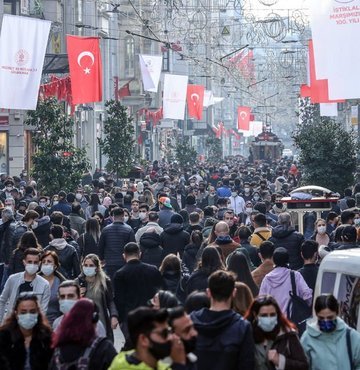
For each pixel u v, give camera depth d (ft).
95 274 65.92
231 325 43.55
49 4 257.96
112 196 160.45
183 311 38.96
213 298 44.14
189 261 84.64
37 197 155.53
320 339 46.34
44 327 45.42
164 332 36.09
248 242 85.25
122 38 339.16
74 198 131.34
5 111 222.07
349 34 117.29
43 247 94.68
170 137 448.65
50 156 166.20
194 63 370.12
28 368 45.09
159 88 370.53
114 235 89.15
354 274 51.31
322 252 77.82
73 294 50.37
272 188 222.69
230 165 371.35
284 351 44.09
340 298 52.21
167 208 117.50
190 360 38.96
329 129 175.63
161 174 241.35
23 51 129.29
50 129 168.04
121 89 306.14
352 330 46.50
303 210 116.06
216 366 43.32
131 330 36.22
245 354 43.47
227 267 64.69
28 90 130.00
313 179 175.22
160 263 87.81
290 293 62.39
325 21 117.80
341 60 117.39
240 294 49.93
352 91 117.91
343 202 130.21
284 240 83.30
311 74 166.61
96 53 150.30
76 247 94.48
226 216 103.04
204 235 98.94
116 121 225.56
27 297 45.06
